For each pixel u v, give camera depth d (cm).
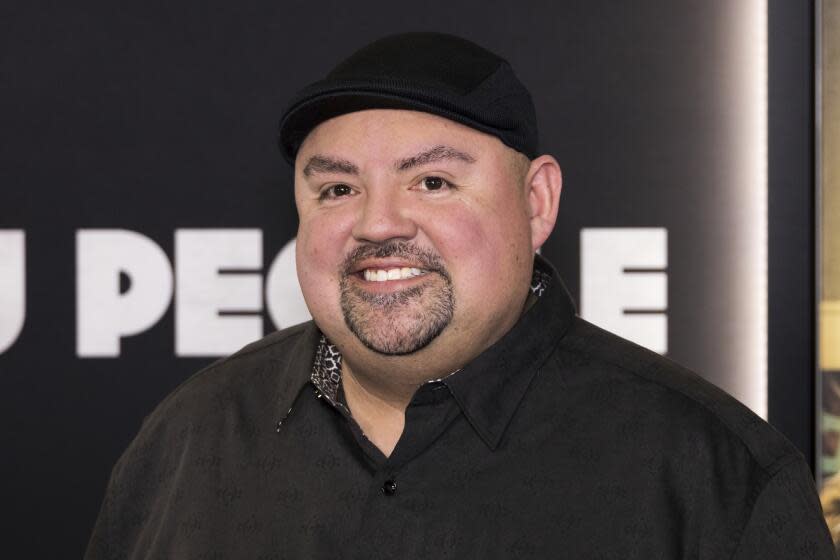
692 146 301
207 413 155
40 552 309
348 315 132
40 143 308
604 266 302
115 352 309
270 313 309
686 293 302
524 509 131
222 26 307
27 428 309
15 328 308
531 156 141
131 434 309
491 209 132
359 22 306
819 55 291
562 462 133
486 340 135
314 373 145
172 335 309
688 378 139
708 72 300
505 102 132
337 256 133
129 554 157
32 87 308
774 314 300
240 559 141
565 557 129
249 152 307
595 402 136
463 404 132
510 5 303
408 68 129
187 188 308
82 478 309
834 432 292
